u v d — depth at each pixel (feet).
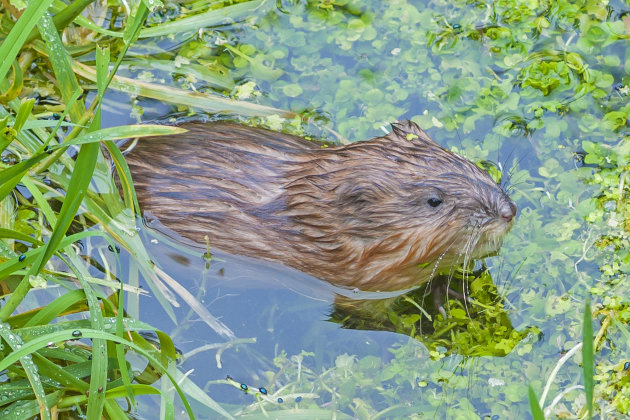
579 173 24.21
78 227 22.53
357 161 21.63
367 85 26.89
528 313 21.34
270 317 21.38
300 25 28.50
